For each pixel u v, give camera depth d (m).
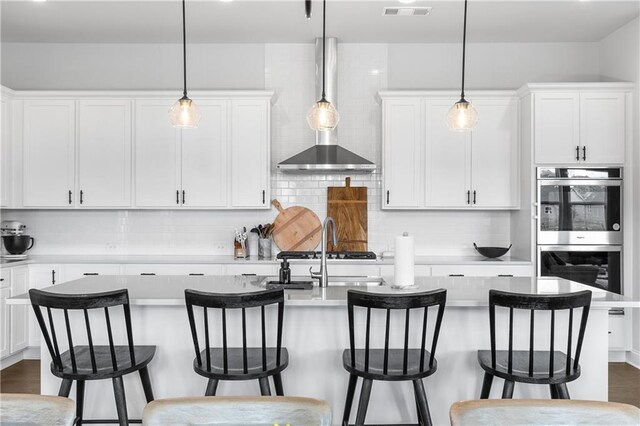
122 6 4.18
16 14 4.34
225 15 4.36
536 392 2.73
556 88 4.48
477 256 5.05
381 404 2.76
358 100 5.09
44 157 4.74
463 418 1.31
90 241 5.08
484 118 4.75
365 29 4.70
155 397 2.74
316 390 2.77
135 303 2.52
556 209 4.47
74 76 5.07
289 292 2.78
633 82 4.44
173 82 5.10
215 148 4.77
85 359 2.43
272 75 5.09
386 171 4.78
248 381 2.76
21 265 4.39
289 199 5.10
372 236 5.10
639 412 1.29
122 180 4.75
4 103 4.59
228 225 5.11
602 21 4.50
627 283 4.42
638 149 4.36
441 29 4.70
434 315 2.75
